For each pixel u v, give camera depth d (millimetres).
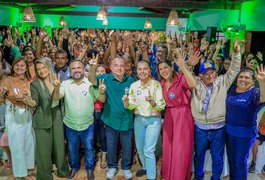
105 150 3547
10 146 2980
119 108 3014
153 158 3025
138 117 3002
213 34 7547
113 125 3066
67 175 3277
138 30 12211
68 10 11508
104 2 7473
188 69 2932
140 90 2928
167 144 2984
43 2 7406
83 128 3035
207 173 3443
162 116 3443
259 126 3367
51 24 12078
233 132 2768
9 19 9461
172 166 2947
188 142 2889
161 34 11008
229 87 2797
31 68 3684
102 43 8086
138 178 3297
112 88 3012
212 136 2867
